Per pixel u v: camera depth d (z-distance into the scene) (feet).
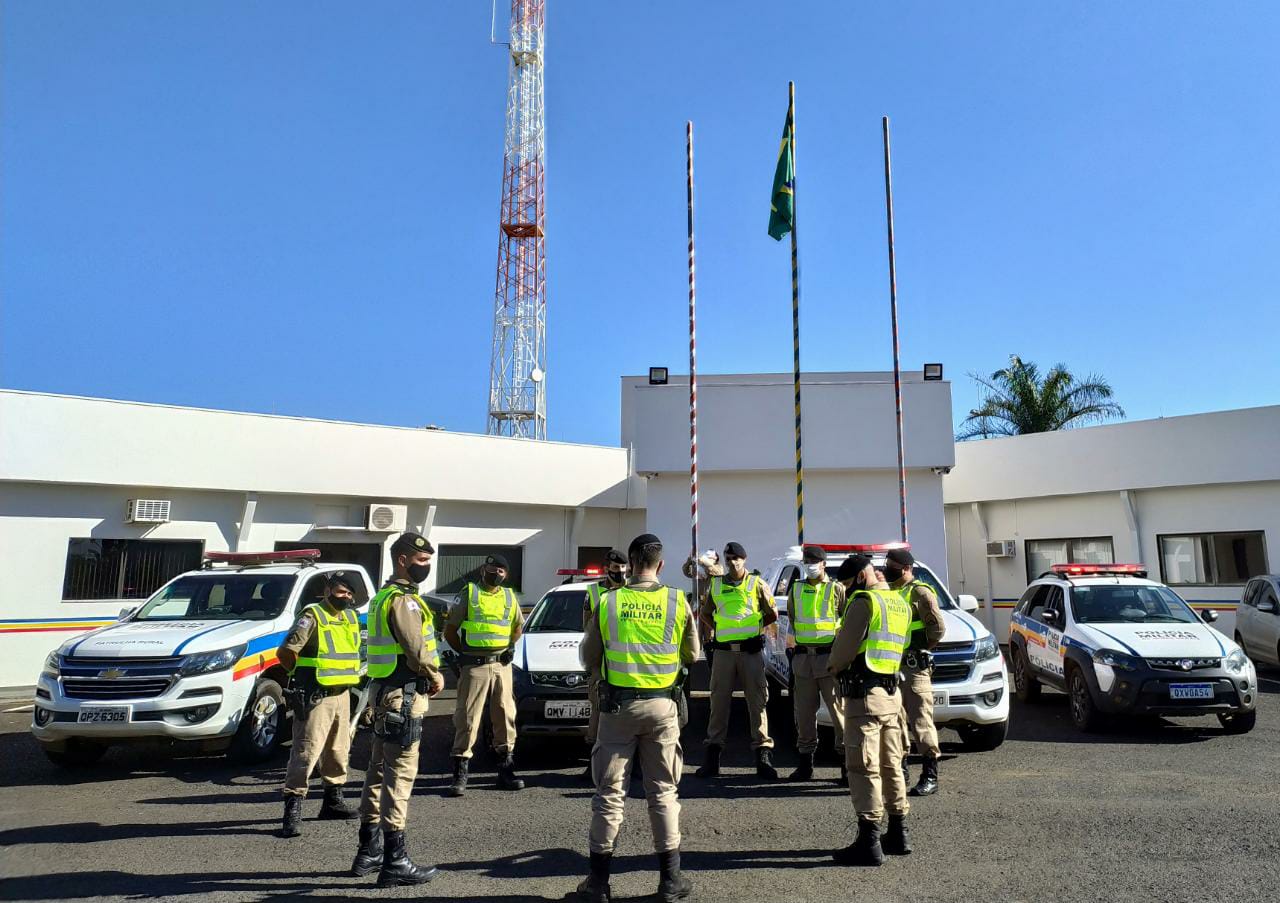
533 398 93.30
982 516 62.90
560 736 26.20
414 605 16.90
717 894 15.39
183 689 24.86
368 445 54.85
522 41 104.63
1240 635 47.34
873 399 50.75
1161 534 54.80
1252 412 51.31
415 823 20.24
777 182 44.57
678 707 15.64
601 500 61.98
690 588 50.75
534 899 15.39
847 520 50.93
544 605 32.09
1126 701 28.96
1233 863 16.61
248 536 51.78
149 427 48.83
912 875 16.29
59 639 46.32
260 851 18.29
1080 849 17.63
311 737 19.76
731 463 50.98
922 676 22.44
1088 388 86.48
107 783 24.63
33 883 16.38
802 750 23.97
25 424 45.62
